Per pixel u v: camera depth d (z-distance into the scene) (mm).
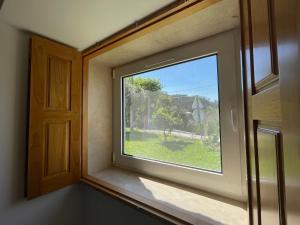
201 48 1011
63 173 1157
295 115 235
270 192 379
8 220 978
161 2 791
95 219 1190
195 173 1031
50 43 1097
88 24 968
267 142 394
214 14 817
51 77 1102
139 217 938
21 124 1030
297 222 234
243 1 590
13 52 1009
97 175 1300
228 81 909
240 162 873
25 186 1006
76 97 1246
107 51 1191
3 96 970
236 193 887
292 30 240
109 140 1490
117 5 807
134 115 1383
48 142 1082
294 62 236
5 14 880
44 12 861
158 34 984
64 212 1207
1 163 959
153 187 1081
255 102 487
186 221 762
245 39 575
